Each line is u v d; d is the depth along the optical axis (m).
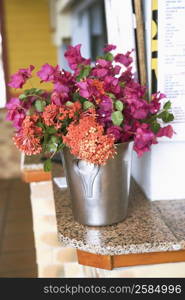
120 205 1.38
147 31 1.50
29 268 3.52
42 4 6.18
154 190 1.59
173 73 1.45
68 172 1.34
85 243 1.26
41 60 6.41
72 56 1.33
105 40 4.90
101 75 1.24
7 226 4.55
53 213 2.50
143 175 1.70
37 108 1.25
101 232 1.33
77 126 1.16
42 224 2.51
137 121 1.25
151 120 1.30
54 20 6.10
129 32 1.57
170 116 1.32
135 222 1.41
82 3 5.04
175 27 1.40
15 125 1.26
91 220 1.37
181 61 1.44
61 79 1.24
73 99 1.26
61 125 1.22
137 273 1.48
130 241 1.26
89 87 1.18
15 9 6.18
